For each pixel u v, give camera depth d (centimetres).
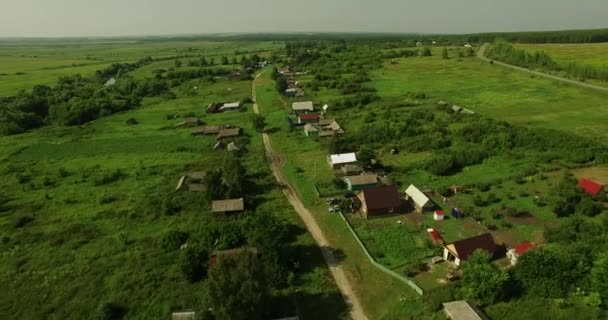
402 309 4259
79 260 5334
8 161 9375
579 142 8525
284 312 4300
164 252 5456
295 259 5234
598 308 3806
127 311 4391
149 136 11094
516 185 7156
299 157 9162
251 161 8944
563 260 4238
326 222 6259
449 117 11375
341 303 4481
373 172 7962
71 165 8994
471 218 6131
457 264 4934
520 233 5650
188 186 7338
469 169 7994
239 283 3897
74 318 4300
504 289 4122
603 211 6038
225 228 5566
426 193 7031
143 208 6712
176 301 4488
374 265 5094
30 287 4812
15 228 6194
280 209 6706
